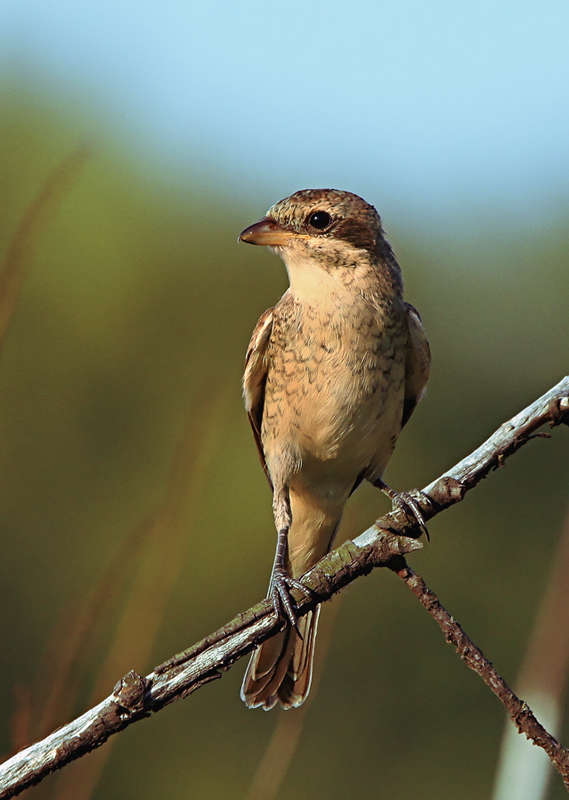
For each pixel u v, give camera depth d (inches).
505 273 602.5
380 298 271.3
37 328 570.3
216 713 467.8
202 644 176.6
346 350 266.7
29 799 171.5
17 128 595.2
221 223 613.3
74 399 569.3
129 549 201.3
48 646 193.8
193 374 578.6
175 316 587.5
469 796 479.5
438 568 542.6
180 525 207.3
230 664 176.2
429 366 287.6
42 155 589.0
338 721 488.4
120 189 602.2
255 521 538.3
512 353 586.9
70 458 561.9
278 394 279.6
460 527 551.8
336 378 267.1
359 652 505.4
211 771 457.4
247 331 593.0
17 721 177.3
